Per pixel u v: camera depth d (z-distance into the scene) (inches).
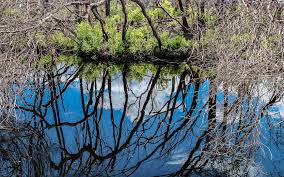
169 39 515.8
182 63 507.5
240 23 288.7
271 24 268.7
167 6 606.5
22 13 366.6
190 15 543.5
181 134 318.0
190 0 519.8
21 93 313.0
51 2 434.0
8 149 275.1
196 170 252.8
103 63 530.6
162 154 281.1
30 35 337.7
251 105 251.3
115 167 262.2
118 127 343.0
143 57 524.7
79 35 531.2
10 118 304.2
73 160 271.9
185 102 403.2
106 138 317.1
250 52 262.7
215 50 366.3
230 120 268.7
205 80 429.4
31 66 343.9
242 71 253.0
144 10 474.0
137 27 603.8
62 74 493.4
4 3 356.8
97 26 566.3
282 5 287.0
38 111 363.9
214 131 277.0
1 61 284.2
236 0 327.3
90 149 292.8
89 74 502.6
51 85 438.6
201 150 277.1
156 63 520.4
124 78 486.6
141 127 344.8
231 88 268.4
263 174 241.1
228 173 245.3
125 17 495.5
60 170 255.4
